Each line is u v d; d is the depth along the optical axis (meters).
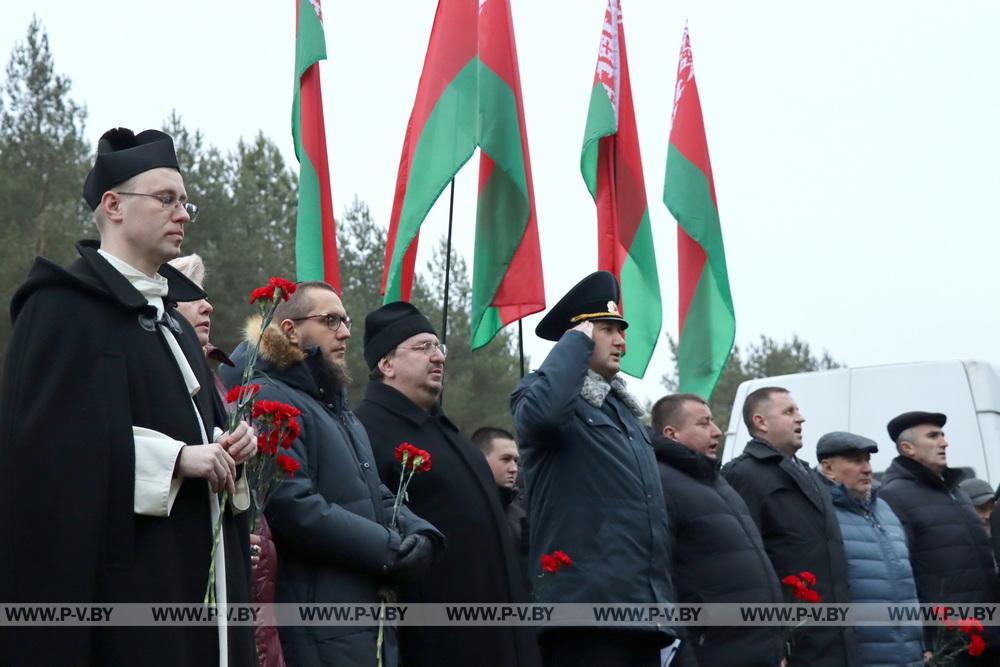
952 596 8.86
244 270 21.33
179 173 4.16
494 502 5.96
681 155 9.79
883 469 11.11
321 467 5.15
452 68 8.24
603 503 6.27
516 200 8.31
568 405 6.19
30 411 3.72
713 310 9.62
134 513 3.77
